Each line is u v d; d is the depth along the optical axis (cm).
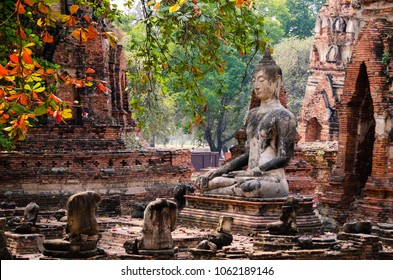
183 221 3425
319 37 6869
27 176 3981
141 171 4141
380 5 3747
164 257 2703
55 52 4103
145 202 4084
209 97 8306
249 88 8744
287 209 2895
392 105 3662
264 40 3575
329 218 3853
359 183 3884
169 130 7825
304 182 3988
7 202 3669
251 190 3262
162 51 3862
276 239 2850
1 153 3978
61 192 4009
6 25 3145
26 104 2678
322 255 2773
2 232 2586
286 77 9094
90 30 2778
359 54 3788
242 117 8762
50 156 4019
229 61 8512
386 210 3625
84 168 4062
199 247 2775
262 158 3381
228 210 3316
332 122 6525
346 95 3869
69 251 2652
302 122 6712
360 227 2933
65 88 4138
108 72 4291
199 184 3409
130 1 3975
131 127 4544
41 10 2644
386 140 3662
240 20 3728
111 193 4066
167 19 3591
